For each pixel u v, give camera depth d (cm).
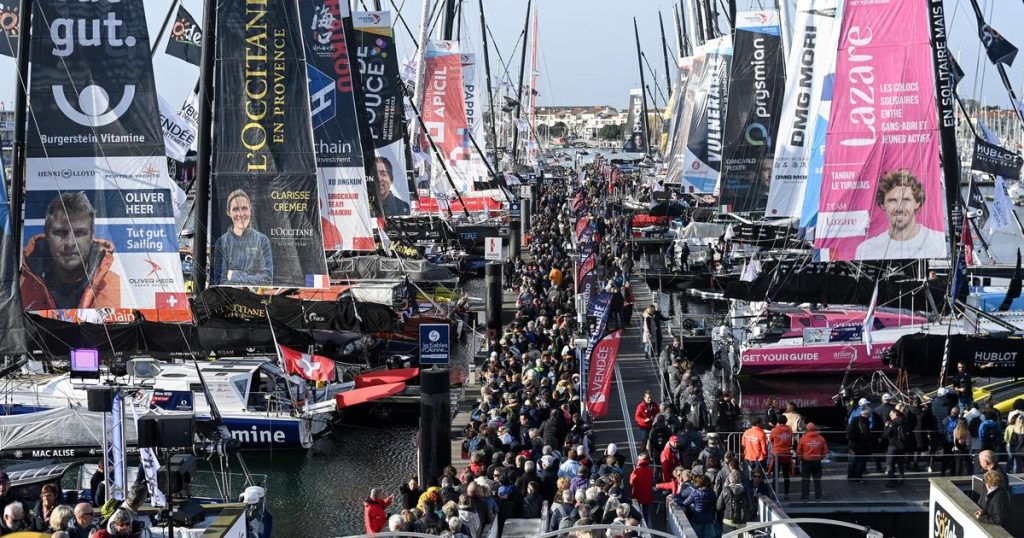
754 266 4184
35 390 3097
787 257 4944
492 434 2514
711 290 3769
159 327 2825
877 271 3322
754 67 5412
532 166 13712
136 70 2830
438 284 4978
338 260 4622
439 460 2483
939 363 2520
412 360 3903
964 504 1476
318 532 2673
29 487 2109
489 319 4469
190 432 1644
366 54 5369
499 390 3069
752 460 2333
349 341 3816
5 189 2475
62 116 2834
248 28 3362
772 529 1852
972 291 4322
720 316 4553
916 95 2714
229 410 3166
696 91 7181
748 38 5406
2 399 3059
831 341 3559
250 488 2098
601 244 6719
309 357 3025
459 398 3566
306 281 3419
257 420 3152
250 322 3169
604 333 2895
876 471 2558
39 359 2780
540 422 2720
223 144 3397
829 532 2306
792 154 4362
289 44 3362
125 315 2988
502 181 8331
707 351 4256
